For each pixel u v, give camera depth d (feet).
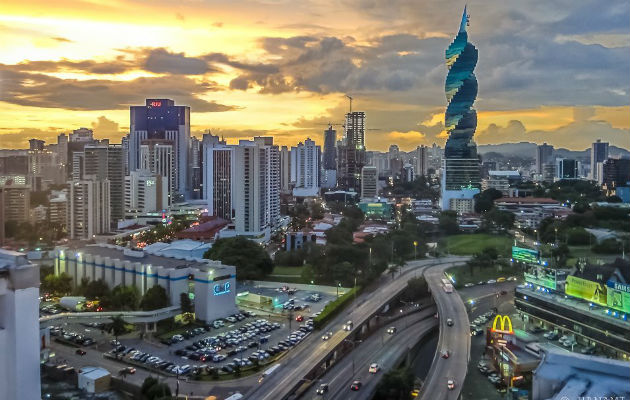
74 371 574.56
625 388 302.66
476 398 545.44
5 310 235.81
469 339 651.25
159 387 512.22
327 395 545.03
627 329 598.75
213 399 516.32
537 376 323.16
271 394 514.68
